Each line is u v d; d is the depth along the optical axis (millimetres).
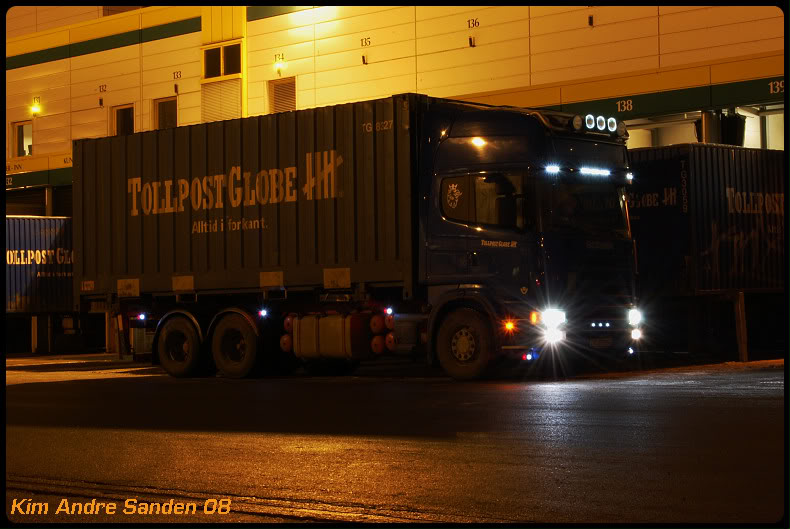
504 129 14992
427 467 7527
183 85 31812
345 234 16719
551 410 10336
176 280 19031
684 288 18984
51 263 31344
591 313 14898
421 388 13891
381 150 16281
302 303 17797
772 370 15742
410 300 15938
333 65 28016
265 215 17875
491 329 14773
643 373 15672
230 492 7012
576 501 6258
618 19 22672
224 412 11719
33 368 23438
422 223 15672
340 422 10266
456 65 25406
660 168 19406
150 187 19516
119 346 19859
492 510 6141
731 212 19656
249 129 18172
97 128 34281
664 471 6965
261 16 29750
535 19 24000
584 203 15031
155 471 7922
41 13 37000
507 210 14742
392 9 26656
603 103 22844
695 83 21531
